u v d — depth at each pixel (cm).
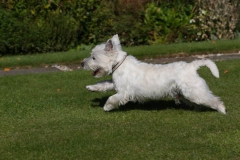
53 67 1739
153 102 1120
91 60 1026
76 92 1255
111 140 855
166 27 2108
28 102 1154
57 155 797
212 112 1016
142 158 772
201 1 2161
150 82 996
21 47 1991
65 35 2042
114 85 1034
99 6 2083
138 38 2094
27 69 1720
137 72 1009
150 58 1833
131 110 1058
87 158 780
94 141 853
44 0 2058
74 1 2064
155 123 950
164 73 990
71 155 795
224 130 895
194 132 885
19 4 2041
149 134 881
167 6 2156
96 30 2067
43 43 2011
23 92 1280
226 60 1652
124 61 1016
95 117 1009
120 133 891
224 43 1956
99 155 789
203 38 2134
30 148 834
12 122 998
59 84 1372
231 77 1379
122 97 1017
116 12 2116
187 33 2123
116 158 775
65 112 1059
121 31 2067
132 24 2083
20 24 1986
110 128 923
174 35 2111
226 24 2130
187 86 973
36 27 2008
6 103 1149
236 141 831
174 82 984
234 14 2122
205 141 839
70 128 934
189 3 2205
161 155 780
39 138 884
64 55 1847
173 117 991
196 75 980
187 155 777
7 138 898
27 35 1984
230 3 2148
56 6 2083
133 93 1014
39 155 805
